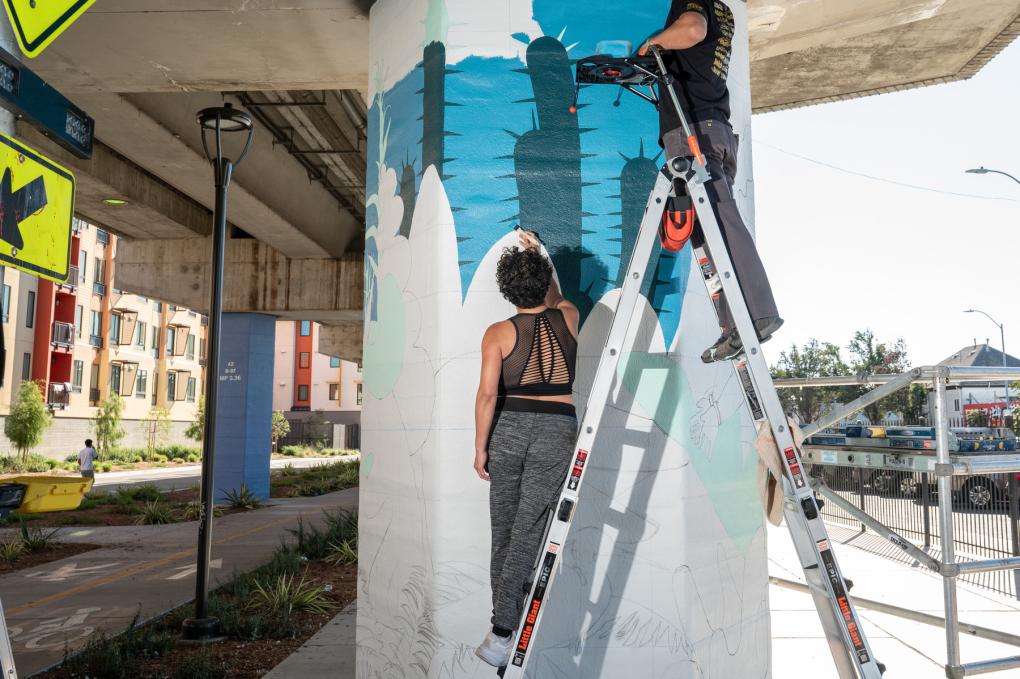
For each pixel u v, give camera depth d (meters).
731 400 4.41
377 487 4.69
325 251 19.73
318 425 72.12
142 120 10.68
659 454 4.04
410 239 4.42
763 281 3.01
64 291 44.31
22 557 11.20
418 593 4.10
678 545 3.99
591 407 3.04
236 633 6.53
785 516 2.94
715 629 4.11
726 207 3.09
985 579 8.56
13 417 36.09
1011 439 4.27
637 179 4.22
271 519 15.85
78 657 5.54
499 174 4.18
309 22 6.01
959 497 10.61
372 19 5.16
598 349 4.07
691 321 4.19
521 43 4.26
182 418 58.78
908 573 8.95
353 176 18.11
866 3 6.15
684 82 3.33
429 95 4.31
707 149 3.24
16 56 3.63
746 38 4.88
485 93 4.23
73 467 38.50
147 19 6.01
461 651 3.89
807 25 6.50
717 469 4.26
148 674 5.51
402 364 4.44
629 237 4.18
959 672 3.91
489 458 3.68
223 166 7.27
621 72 3.25
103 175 14.78
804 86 9.16
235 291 20.56
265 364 21.09
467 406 4.03
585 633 3.90
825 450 5.07
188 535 13.34
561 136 4.22
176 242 20.41
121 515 16.92
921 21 7.37
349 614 7.33
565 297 4.09
